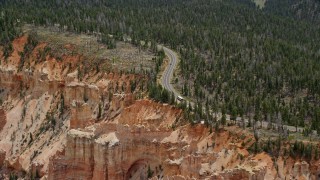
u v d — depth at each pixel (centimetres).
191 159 13262
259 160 12975
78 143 15425
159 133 14925
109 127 15562
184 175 13300
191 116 15025
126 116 16738
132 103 17450
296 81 18538
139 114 16512
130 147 14988
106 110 17912
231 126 14375
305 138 13575
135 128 14975
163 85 18688
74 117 17588
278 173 12712
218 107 16012
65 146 16175
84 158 15425
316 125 14462
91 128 15850
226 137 13962
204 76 18800
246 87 17950
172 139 14675
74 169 15562
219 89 17850
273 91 18162
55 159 15725
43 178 16425
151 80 18562
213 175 12581
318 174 12619
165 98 16538
